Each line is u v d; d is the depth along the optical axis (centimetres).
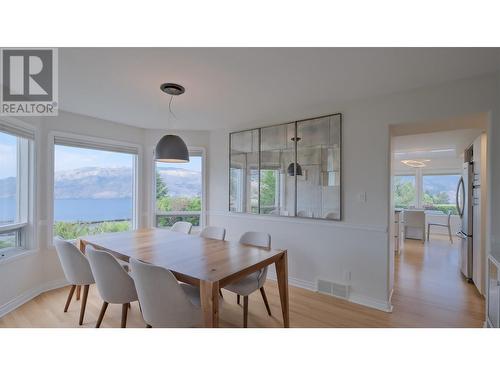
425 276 337
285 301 209
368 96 258
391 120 249
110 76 213
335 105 282
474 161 318
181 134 411
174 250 214
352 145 271
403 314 234
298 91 246
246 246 229
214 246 228
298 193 310
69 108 299
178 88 235
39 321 219
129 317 227
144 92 249
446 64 191
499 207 202
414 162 657
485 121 235
